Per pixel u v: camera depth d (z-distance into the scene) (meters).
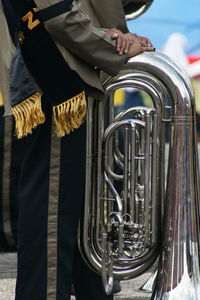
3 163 13.23
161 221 9.16
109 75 8.66
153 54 8.89
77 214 8.75
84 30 8.28
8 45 8.89
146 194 9.08
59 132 8.45
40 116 8.43
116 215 8.95
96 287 9.33
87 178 8.84
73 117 8.43
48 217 8.66
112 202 9.11
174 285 8.88
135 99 20.55
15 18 8.67
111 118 9.13
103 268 8.95
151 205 9.11
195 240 8.93
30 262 8.70
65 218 8.68
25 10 8.41
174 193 8.95
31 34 8.40
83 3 8.64
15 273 12.27
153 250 9.18
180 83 8.90
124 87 8.92
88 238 8.98
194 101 9.00
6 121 13.08
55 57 8.38
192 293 8.83
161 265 9.02
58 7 8.15
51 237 8.65
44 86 8.43
